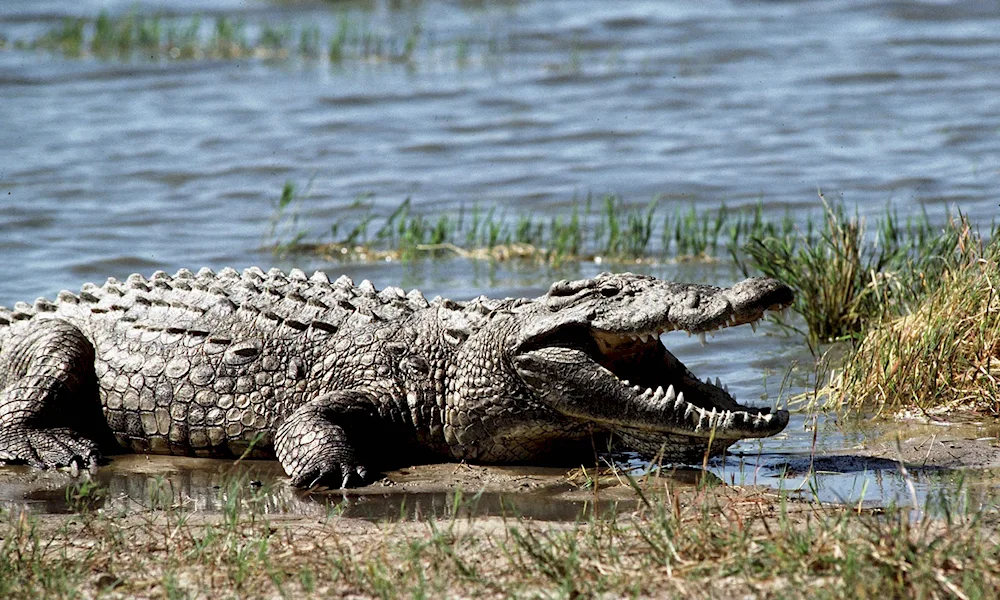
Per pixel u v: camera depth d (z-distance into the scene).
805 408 29.08
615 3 105.31
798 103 68.81
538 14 101.56
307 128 66.31
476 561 18.59
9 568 18.59
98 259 43.66
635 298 24.84
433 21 100.62
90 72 81.06
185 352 28.05
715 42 87.00
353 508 23.20
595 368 24.91
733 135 62.34
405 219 48.69
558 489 24.23
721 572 17.44
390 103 72.38
